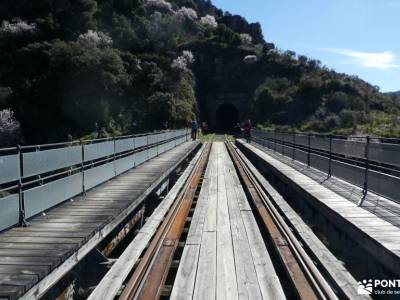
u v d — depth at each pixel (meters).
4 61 60.47
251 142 34.12
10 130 49.75
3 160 6.05
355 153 10.21
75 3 72.25
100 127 53.22
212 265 5.89
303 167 14.92
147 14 88.31
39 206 7.11
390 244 5.68
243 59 82.81
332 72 79.94
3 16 70.25
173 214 8.77
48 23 67.44
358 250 7.55
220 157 23.55
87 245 6.11
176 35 86.44
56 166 7.90
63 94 54.56
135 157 14.78
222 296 4.89
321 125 58.66
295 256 6.23
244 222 8.38
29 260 5.05
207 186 13.03
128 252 6.32
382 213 7.54
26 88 55.09
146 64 65.31
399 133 40.69
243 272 5.64
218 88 80.44
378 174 8.61
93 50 58.06
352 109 64.06
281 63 80.81
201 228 7.88
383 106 68.31
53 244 5.68
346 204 8.33
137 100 58.81
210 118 79.44
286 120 66.81
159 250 6.45
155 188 12.05
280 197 11.05
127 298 4.74
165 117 55.69
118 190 9.97
